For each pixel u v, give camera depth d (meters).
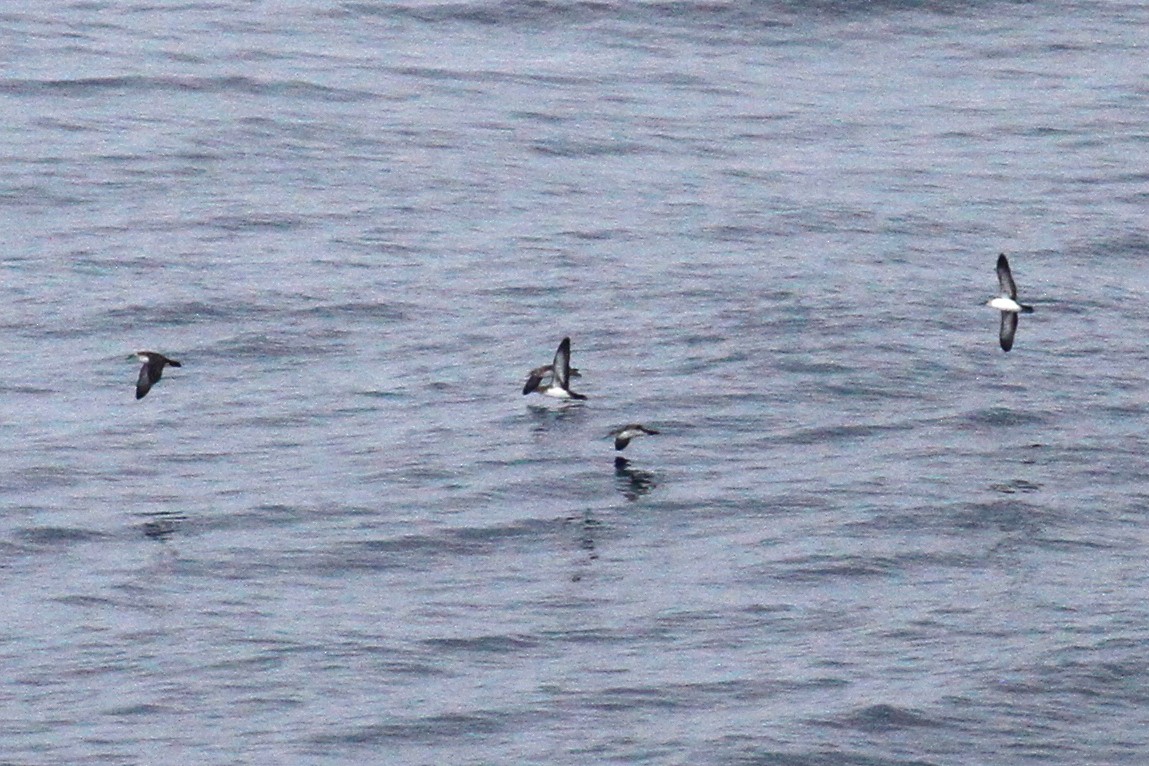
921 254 66.12
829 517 45.25
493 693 37.47
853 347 56.06
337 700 37.22
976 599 41.19
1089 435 50.00
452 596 41.66
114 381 54.66
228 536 44.66
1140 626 39.69
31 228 67.62
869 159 78.62
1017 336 57.38
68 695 37.44
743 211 71.06
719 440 49.94
